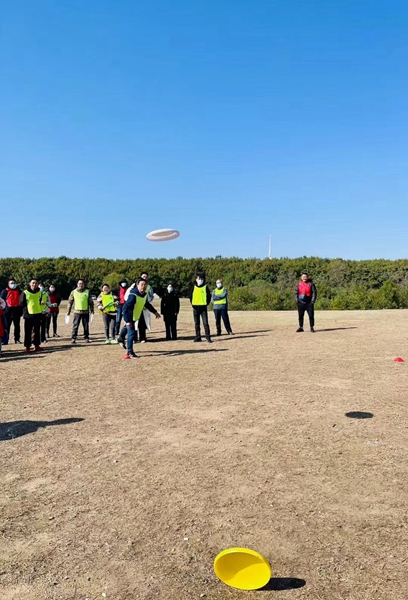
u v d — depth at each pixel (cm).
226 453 548
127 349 1333
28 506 431
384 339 1570
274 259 6694
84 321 1670
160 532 383
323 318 2508
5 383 963
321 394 816
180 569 335
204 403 772
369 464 510
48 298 1816
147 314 1633
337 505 422
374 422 653
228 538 373
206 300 1554
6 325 1588
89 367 1135
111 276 6066
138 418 695
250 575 317
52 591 313
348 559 343
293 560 344
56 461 535
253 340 1595
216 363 1149
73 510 422
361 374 985
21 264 6512
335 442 578
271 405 750
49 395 850
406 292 3728
